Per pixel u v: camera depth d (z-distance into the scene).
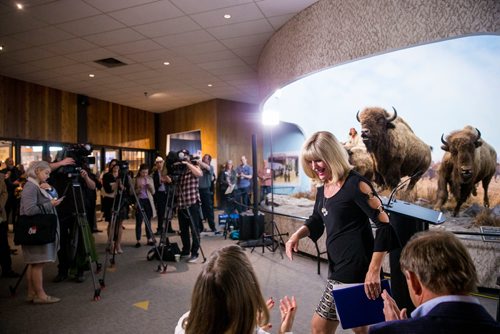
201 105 10.06
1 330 2.53
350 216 1.54
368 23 3.56
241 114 10.26
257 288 0.97
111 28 4.97
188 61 6.51
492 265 3.10
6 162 6.19
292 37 4.64
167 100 9.77
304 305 2.97
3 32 5.04
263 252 4.75
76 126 8.70
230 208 7.25
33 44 5.51
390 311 1.14
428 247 0.89
